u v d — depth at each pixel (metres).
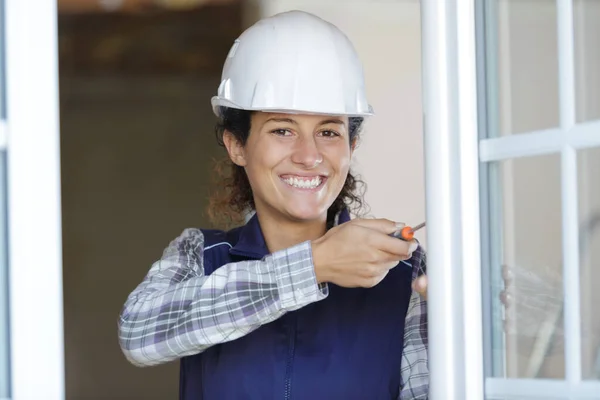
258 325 1.76
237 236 2.19
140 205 9.98
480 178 1.49
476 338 1.47
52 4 1.44
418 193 6.58
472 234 1.47
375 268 1.69
